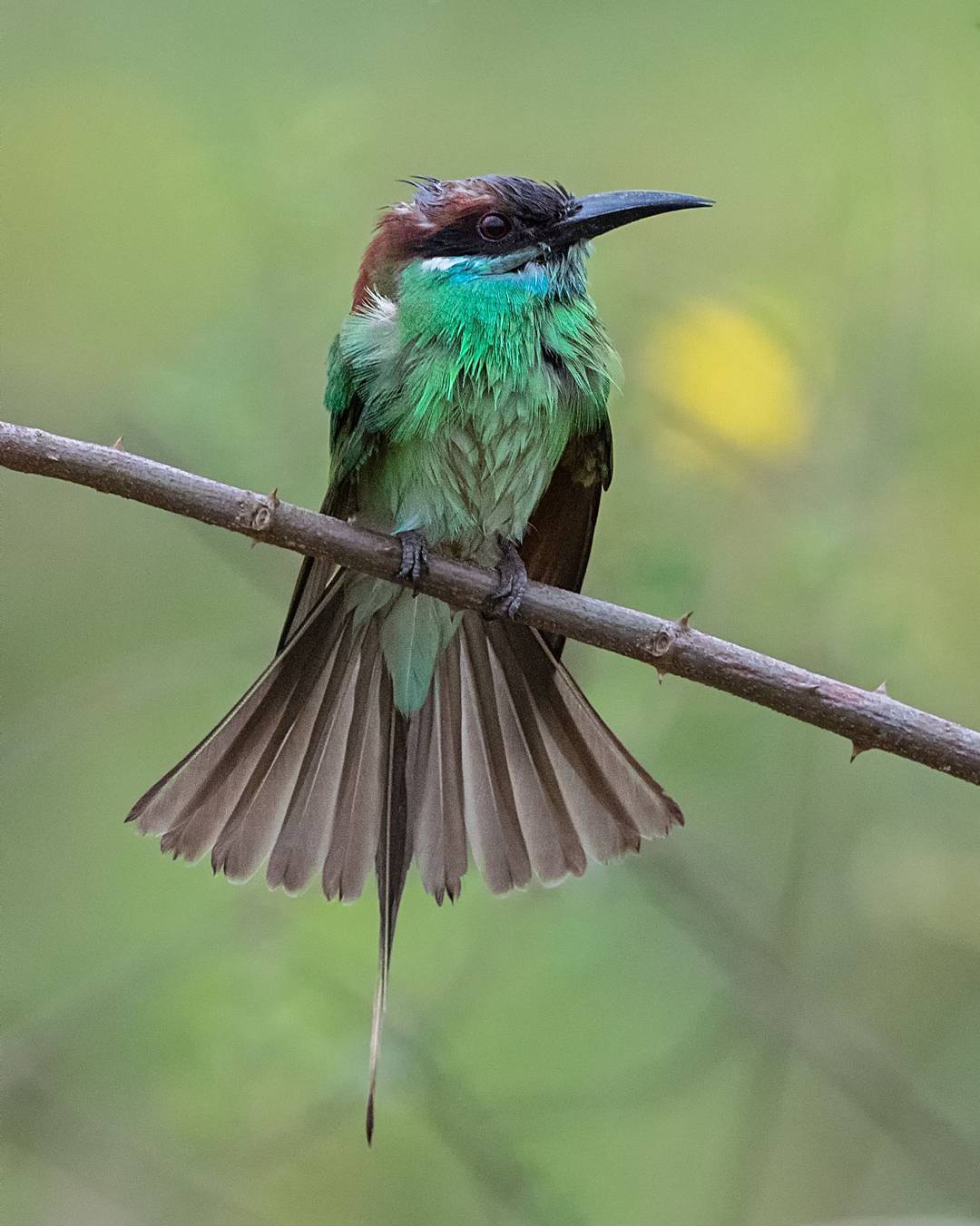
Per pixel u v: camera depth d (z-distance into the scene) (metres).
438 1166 11.10
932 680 10.85
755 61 12.72
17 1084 10.52
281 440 11.00
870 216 11.69
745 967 10.68
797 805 10.82
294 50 12.87
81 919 11.59
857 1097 10.52
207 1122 10.29
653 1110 11.21
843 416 11.14
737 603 10.71
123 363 12.38
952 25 11.92
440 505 8.93
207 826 7.96
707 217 12.11
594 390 8.92
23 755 11.84
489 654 8.36
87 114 12.78
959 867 11.00
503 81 12.88
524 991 10.86
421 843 8.24
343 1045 10.16
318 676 8.30
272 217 11.34
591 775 8.16
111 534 12.84
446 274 8.88
